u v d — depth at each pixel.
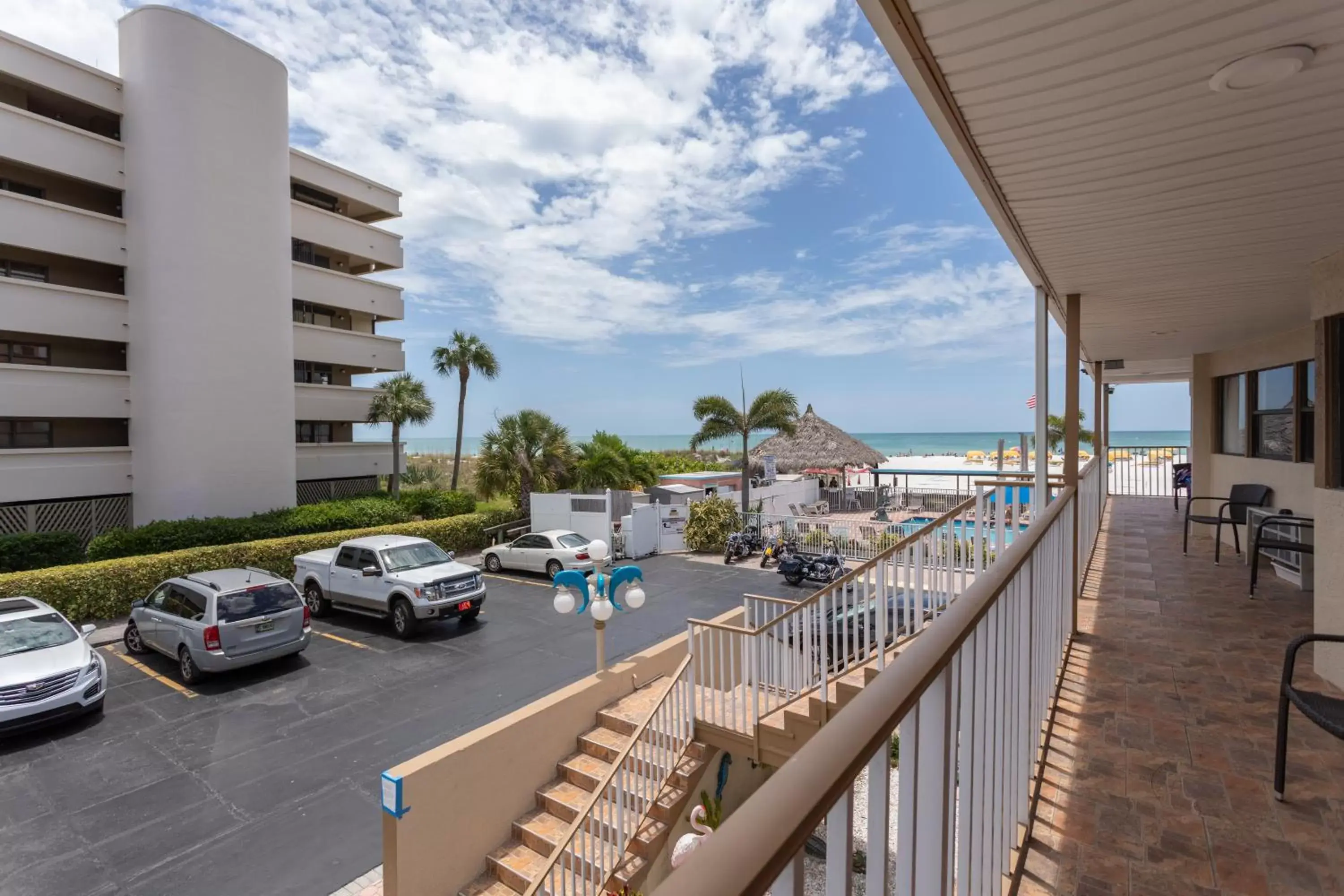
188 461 15.88
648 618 12.30
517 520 20.50
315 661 10.16
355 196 22.88
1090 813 2.44
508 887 5.99
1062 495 3.88
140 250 15.75
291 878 5.42
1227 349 8.59
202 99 16.14
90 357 16.45
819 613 6.10
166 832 5.95
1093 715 3.27
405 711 8.34
